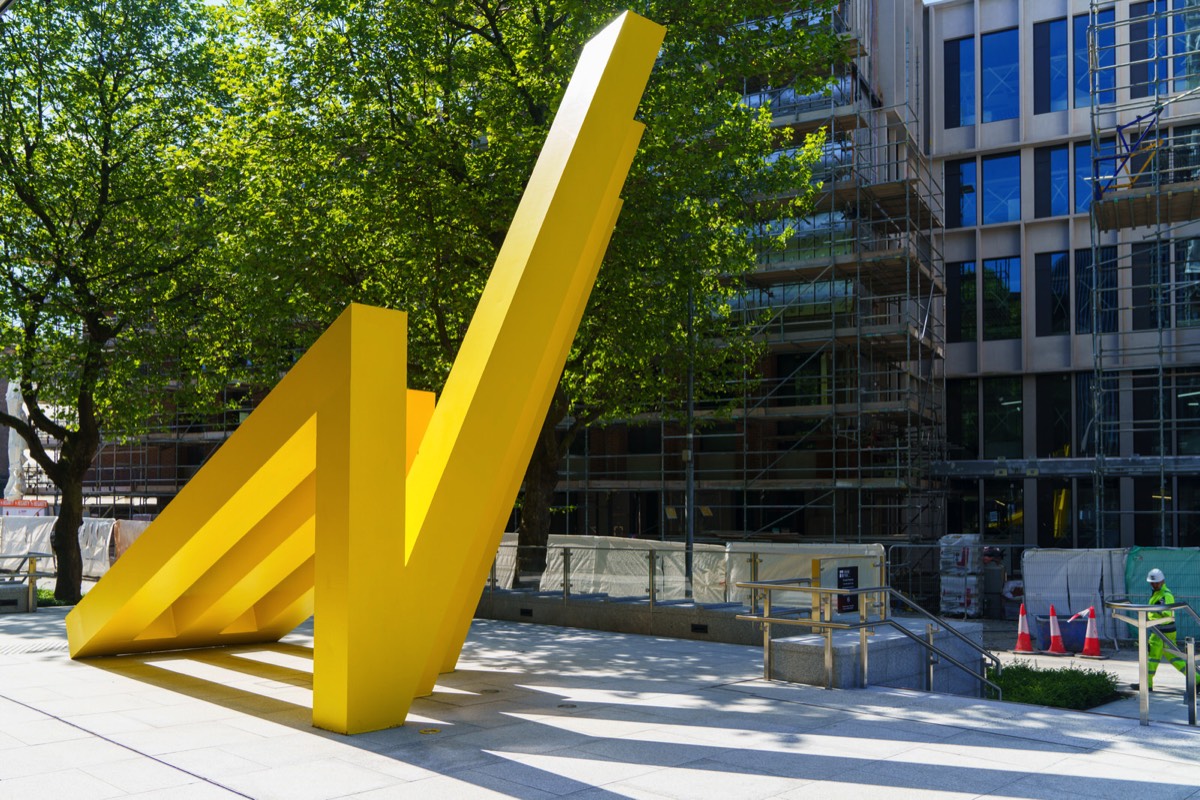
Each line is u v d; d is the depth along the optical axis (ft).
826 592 30.73
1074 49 108.88
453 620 28.63
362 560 23.62
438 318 61.31
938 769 20.25
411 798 18.11
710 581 46.55
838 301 98.53
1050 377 108.58
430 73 58.65
